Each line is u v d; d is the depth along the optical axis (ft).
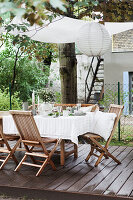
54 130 15.17
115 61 38.52
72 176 13.74
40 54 30.50
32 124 13.92
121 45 38.24
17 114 14.17
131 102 37.22
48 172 14.46
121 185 12.45
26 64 38.68
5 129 16.47
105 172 14.34
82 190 11.84
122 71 38.34
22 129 14.62
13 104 29.19
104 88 38.68
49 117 15.66
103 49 16.69
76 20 18.63
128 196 11.20
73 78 24.72
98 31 16.31
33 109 17.48
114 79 38.58
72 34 21.15
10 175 14.03
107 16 18.67
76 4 11.41
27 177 13.69
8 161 16.76
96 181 12.99
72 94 24.73
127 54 38.11
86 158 16.40
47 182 12.90
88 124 15.80
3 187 12.54
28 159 17.08
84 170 14.71
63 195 11.75
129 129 27.14
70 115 16.11
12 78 37.63
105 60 38.83
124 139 23.15
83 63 42.80
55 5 4.12
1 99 28.73
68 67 24.45
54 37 21.81
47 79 40.81
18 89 38.04
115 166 15.39
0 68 37.96
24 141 14.66
